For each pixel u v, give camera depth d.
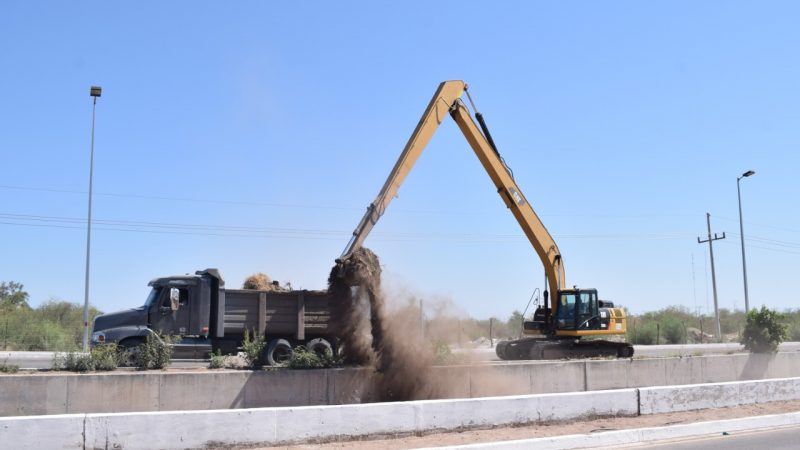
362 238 20.09
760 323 28.08
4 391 15.53
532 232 27.64
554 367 21.19
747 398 17.97
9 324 37.12
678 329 52.72
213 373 17.05
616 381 22.47
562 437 12.69
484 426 14.02
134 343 22.08
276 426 12.19
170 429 11.48
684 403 16.75
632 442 13.32
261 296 23.22
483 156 26.06
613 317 28.97
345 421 12.71
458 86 24.58
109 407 16.17
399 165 21.97
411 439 12.93
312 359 19.03
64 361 18.47
